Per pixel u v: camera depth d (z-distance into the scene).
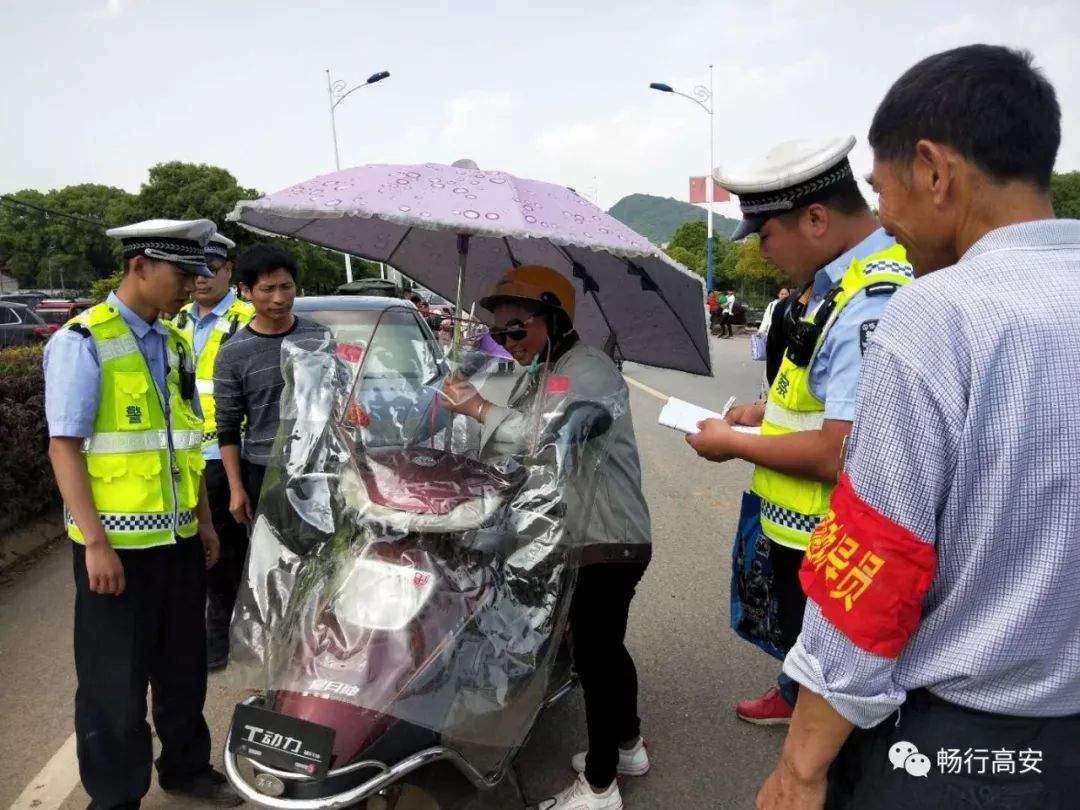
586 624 2.53
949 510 1.15
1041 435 1.10
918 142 1.23
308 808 1.82
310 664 2.01
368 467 2.23
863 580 1.16
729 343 26.42
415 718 1.92
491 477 2.22
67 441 2.33
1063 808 1.22
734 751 3.06
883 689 1.20
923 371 1.13
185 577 2.67
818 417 2.33
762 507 2.65
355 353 2.86
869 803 1.30
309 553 2.36
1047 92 1.20
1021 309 1.11
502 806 2.66
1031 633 1.14
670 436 9.21
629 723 2.74
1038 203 1.21
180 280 2.49
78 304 24.75
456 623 2.03
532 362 2.56
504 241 3.32
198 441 2.76
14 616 4.41
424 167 2.57
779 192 2.24
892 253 2.12
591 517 2.45
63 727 3.26
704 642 3.94
